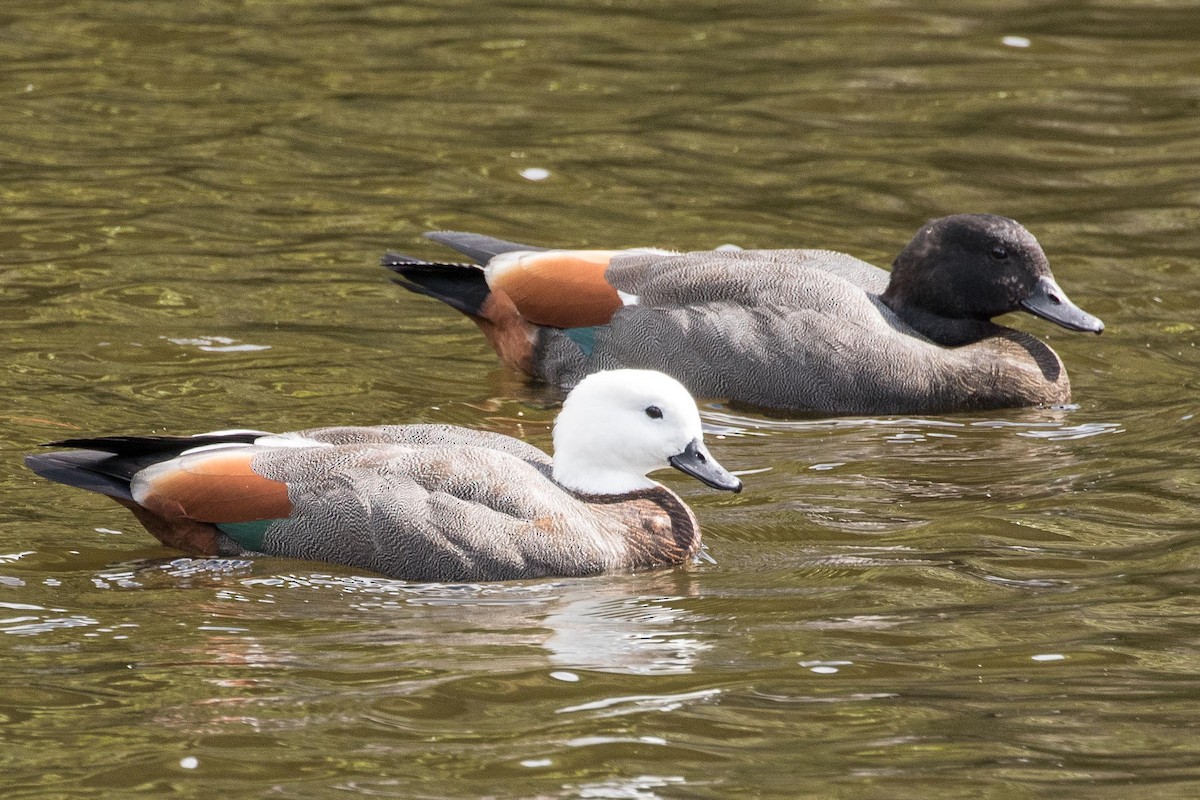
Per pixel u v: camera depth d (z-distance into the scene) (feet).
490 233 61.57
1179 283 58.70
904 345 51.08
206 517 38.37
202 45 80.07
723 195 65.67
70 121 70.54
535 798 28.43
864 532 40.86
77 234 59.72
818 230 62.59
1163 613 35.78
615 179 67.05
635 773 29.22
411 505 37.86
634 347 51.65
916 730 30.76
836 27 84.07
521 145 70.03
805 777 29.17
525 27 83.76
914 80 77.51
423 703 31.65
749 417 49.98
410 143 69.92
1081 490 43.45
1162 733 30.58
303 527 38.17
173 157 67.46
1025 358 52.01
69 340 51.39
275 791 28.50
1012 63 79.41
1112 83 77.00
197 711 31.17
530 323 52.49
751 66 79.00
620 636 34.78
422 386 50.42
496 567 37.73
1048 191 66.49
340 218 62.54
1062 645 34.27
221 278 56.95
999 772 29.27
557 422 41.45
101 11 84.02
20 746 29.86
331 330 53.72
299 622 35.32
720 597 37.04
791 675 33.01
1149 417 49.16
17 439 44.57
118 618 35.24
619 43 81.87
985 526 41.04
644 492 40.63
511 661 33.55
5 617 35.12
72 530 39.83
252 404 47.80
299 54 79.36
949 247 53.72
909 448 47.21
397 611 35.99
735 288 51.98
